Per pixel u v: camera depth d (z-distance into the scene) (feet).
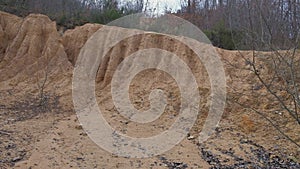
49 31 39.11
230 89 24.72
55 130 21.18
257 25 17.80
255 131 20.97
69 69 34.27
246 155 18.20
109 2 58.49
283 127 20.54
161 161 17.20
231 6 22.53
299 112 20.72
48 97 29.68
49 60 35.42
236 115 22.66
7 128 21.67
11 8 50.98
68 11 53.67
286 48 18.20
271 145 19.33
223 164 17.06
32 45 37.37
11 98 30.01
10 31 41.50
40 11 52.80
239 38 27.22
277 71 18.39
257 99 23.27
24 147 18.35
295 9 17.78
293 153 18.29
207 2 50.88
